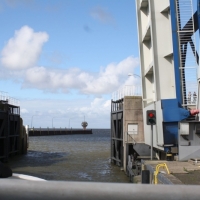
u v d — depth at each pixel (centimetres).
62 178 2480
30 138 11375
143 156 2603
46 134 14025
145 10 2758
